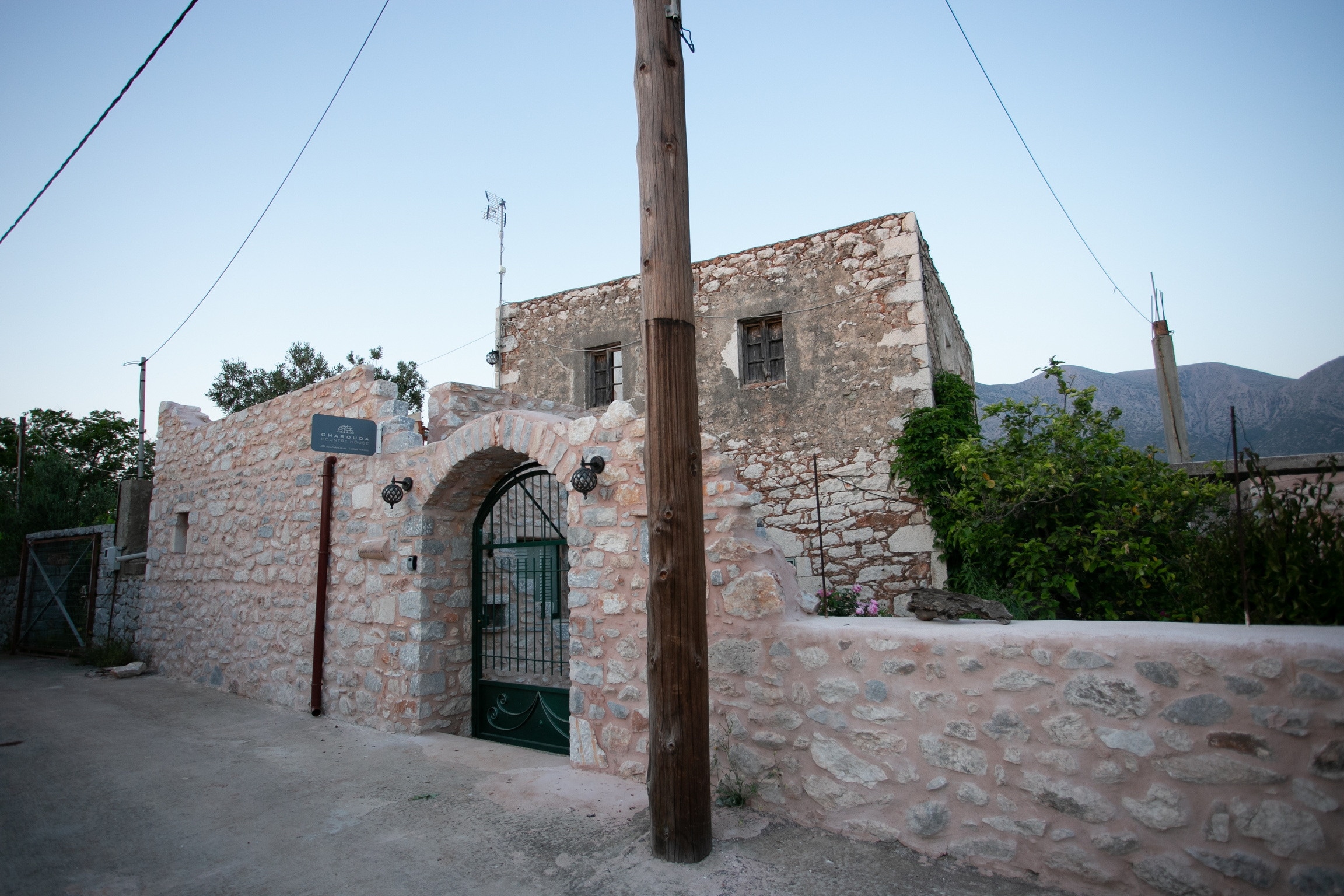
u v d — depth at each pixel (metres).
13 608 13.23
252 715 7.04
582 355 11.67
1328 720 2.60
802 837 3.72
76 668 10.12
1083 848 3.05
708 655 4.11
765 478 9.59
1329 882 2.55
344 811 4.42
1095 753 3.05
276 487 8.00
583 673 5.05
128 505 11.16
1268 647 2.74
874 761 3.65
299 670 7.29
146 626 10.07
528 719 5.96
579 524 5.14
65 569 12.17
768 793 4.02
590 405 11.62
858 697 3.73
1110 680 3.04
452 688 6.37
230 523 8.66
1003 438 7.30
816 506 9.22
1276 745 2.69
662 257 3.74
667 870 3.46
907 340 8.99
